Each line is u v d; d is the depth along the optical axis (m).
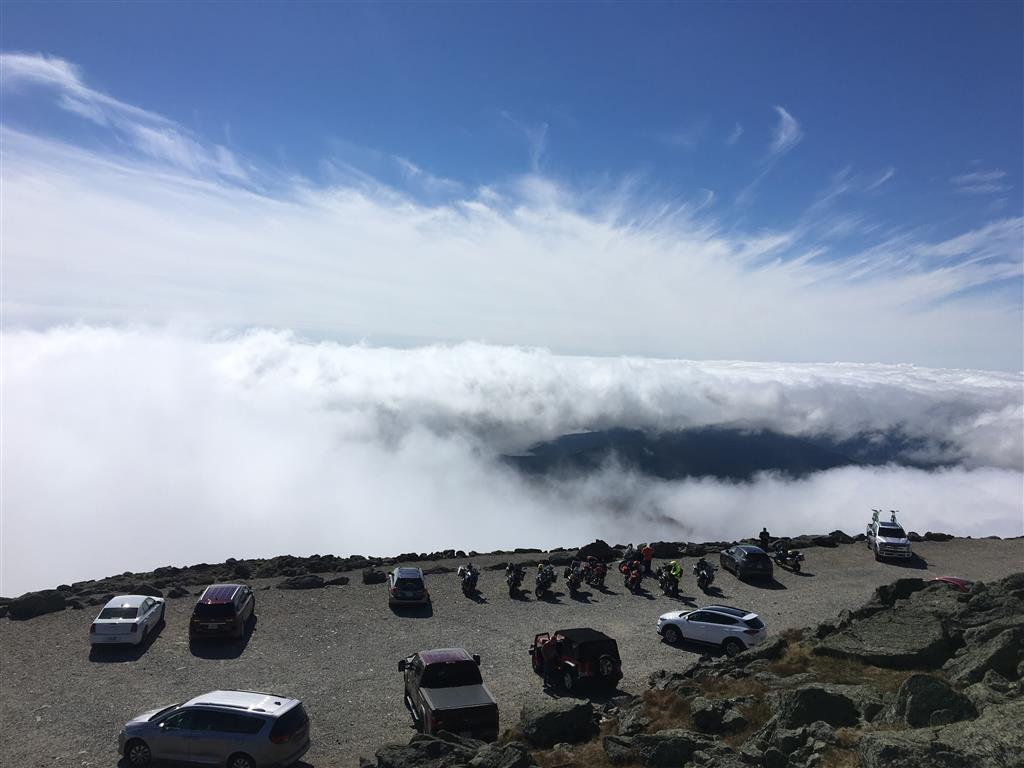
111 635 25.28
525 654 26.12
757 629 25.66
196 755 16.00
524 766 13.81
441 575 37.69
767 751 12.40
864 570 39.38
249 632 27.84
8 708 20.33
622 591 35.28
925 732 10.42
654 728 15.99
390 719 20.33
